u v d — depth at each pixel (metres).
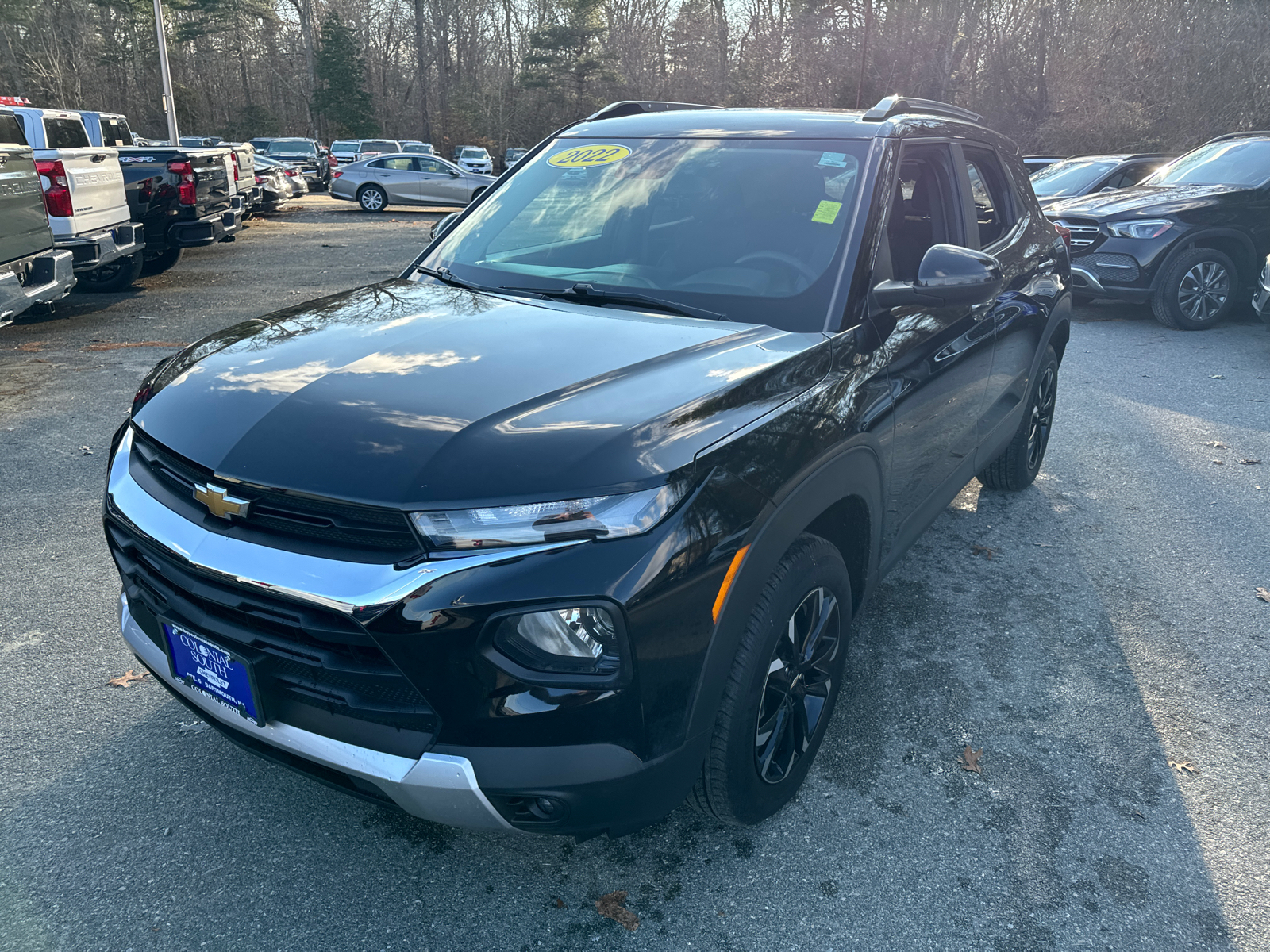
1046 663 3.22
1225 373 7.32
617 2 64.25
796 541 2.22
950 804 2.50
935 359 2.88
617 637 1.74
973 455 3.58
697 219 2.86
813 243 2.66
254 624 1.88
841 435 2.28
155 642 2.18
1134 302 9.01
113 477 2.21
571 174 3.26
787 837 2.37
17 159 6.99
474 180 23.39
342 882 2.18
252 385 2.11
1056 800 2.53
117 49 67.25
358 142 43.41
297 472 1.80
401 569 1.70
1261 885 2.25
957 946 2.05
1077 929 2.10
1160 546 4.19
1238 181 8.94
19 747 2.63
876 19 38.09
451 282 2.94
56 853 2.24
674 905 2.14
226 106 74.38
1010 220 3.96
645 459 1.81
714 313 2.54
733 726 2.03
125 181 10.65
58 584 3.61
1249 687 3.10
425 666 1.70
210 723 2.09
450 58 72.69
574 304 2.65
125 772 2.54
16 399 6.17
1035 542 4.21
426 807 1.79
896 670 3.15
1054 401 4.75
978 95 33.47
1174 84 29.11
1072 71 31.00
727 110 3.43
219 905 2.11
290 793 2.47
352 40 64.19
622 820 1.86
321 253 14.29
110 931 2.03
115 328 8.61
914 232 3.08
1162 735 2.84
